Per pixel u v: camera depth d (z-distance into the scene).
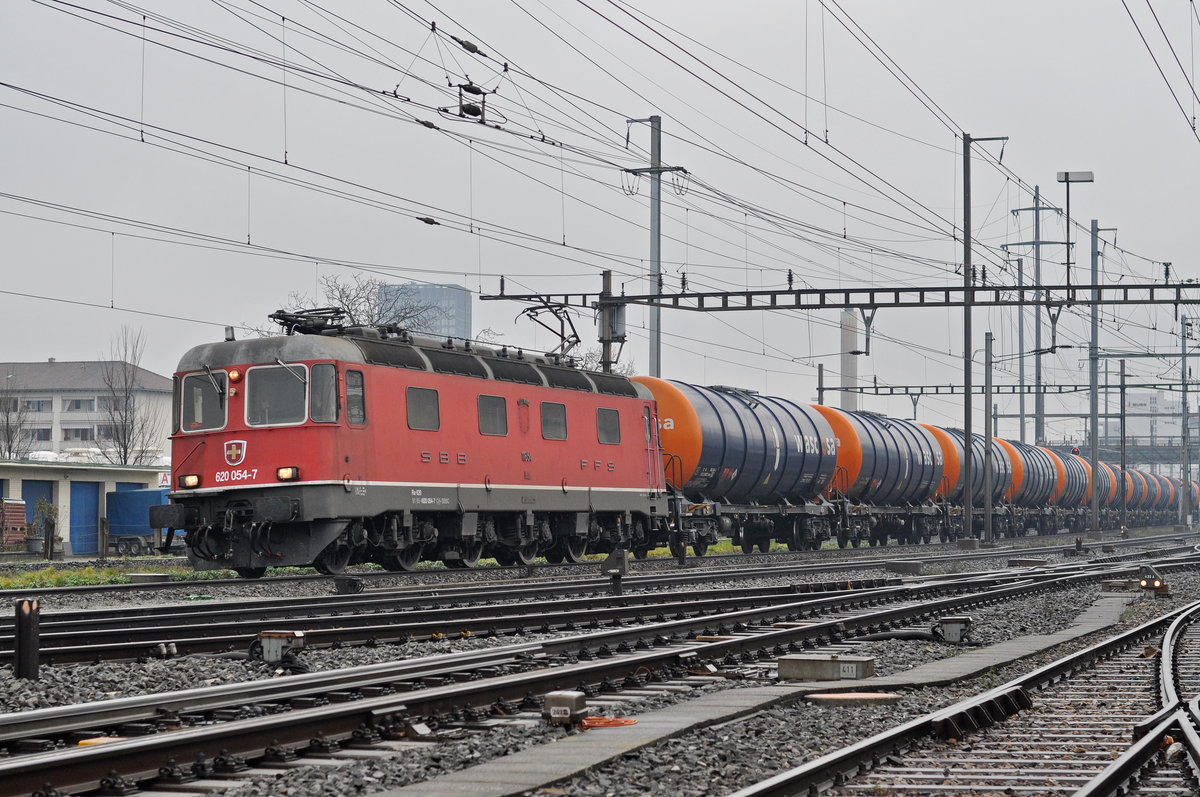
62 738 8.84
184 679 11.73
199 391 24.59
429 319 64.25
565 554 31.78
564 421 30.27
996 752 9.29
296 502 23.38
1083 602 24.58
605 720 10.20
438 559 28.25
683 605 19.67
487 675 12.13
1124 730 10.29
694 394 37.94
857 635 17.62
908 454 51.50
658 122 42.12
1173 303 36.84
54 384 112.00
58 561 41.62
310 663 12.86
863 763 8.60
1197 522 125.00
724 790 8.05
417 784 7.86
